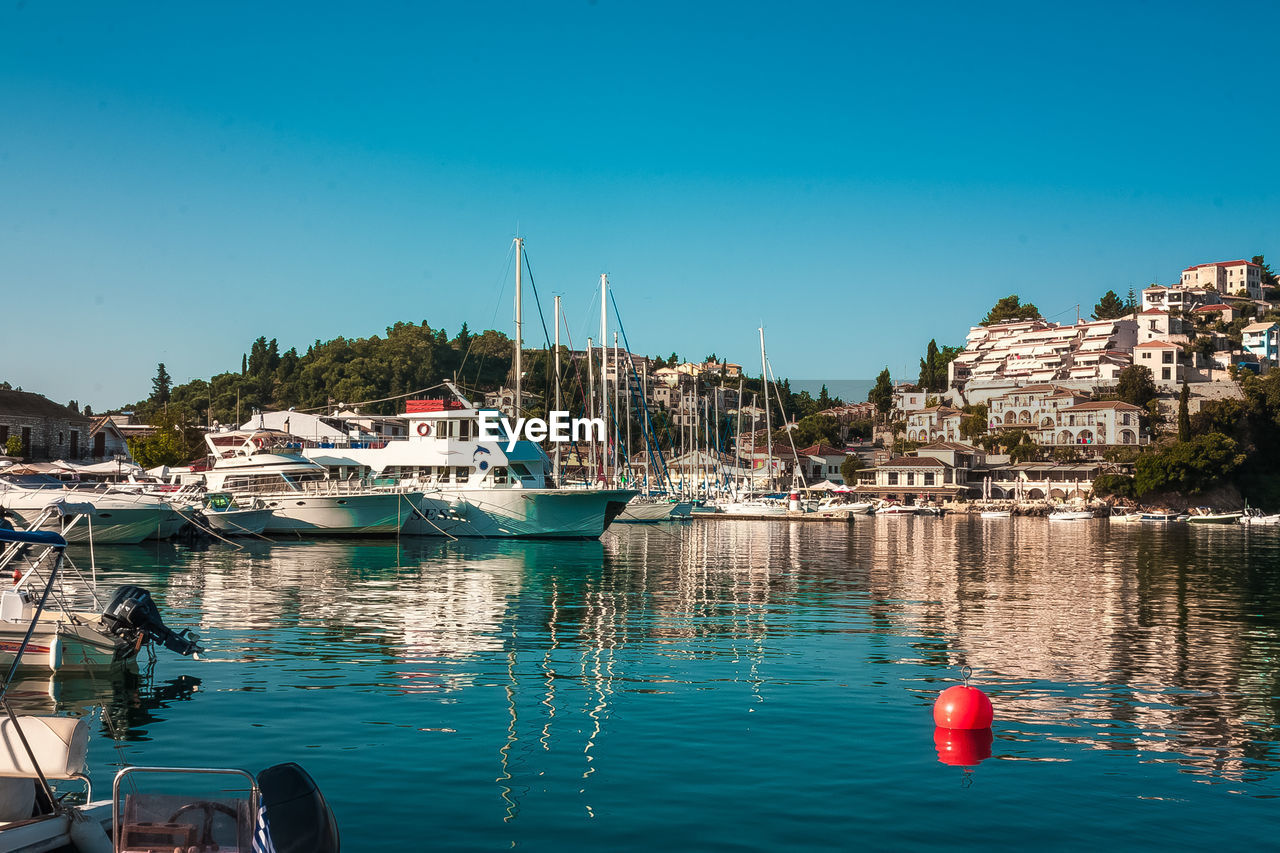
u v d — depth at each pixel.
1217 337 171.38
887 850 10.12
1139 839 10.51
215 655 20.02
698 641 22.31
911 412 169.75
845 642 22.33
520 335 54.53
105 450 88.69
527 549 47.84
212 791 11.40
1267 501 130.00
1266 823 10.99
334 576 34.72
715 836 10.41
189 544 46.62
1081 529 90.88
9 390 78.00
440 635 22.77
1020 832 10.66
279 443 60.72
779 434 182.62
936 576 39.06
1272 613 27.73
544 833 10.42
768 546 58.03
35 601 19.70
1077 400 149.62
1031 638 23.08
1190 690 17.42
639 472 115.44
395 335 188.50
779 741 13.94
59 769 8.80
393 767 12.59
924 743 13.94
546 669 18.91
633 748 13.55
